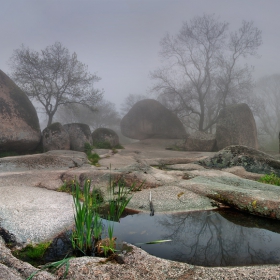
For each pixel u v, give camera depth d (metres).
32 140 15.29
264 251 3.66
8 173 8.38
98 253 3.46
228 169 9.98
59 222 4.40
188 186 6.57
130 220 4.90
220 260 3.39
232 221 4.90
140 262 3.09
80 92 24.59
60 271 2.89
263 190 6.18
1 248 3.47
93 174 7.65
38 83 22.58
